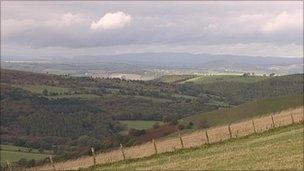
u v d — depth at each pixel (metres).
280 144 38.44
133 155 47.34
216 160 35.19
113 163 43.28
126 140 94.00
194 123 98.00
